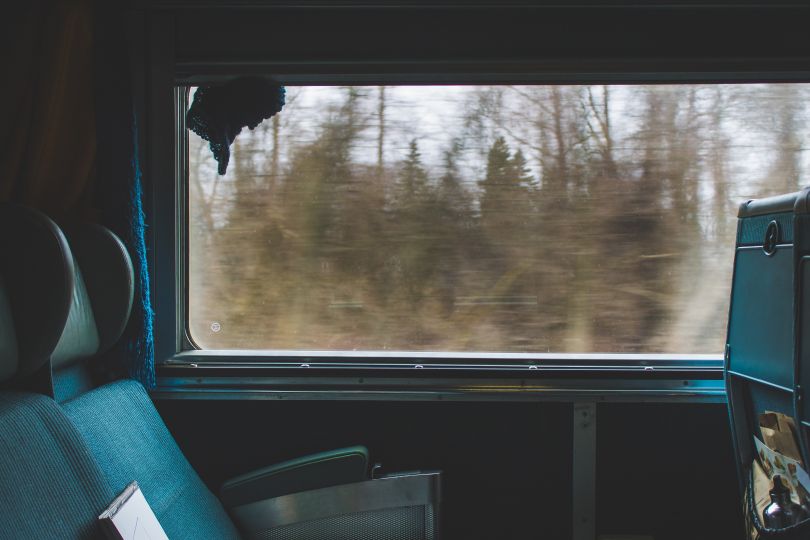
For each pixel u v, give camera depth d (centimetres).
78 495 146
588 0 226
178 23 230
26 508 131
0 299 150
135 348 221
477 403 236
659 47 228
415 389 235
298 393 236
